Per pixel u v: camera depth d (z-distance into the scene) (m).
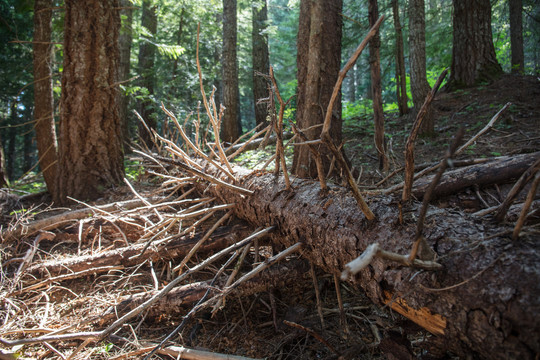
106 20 4.37
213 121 2.83
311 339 2.07
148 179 5.04
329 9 3.50
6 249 3.05
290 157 5.00
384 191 2.75
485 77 7.47
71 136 4.29
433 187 1.04
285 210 2.22
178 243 2.79
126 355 1.90
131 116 11.20
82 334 1.86
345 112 9.29
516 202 2.54
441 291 1.29
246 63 15.91
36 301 2.48
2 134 16.39
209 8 11.16
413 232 1.49
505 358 1.12
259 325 2.24
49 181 4.94
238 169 3.17
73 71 4.26
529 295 1.09
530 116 5.51
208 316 2.34
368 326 2.13
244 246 2.42
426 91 6.09
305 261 2.35
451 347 1.33
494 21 13.20
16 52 9.41
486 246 1.29
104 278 2.78
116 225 3.20
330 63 3.52
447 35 10.26
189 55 11.99
